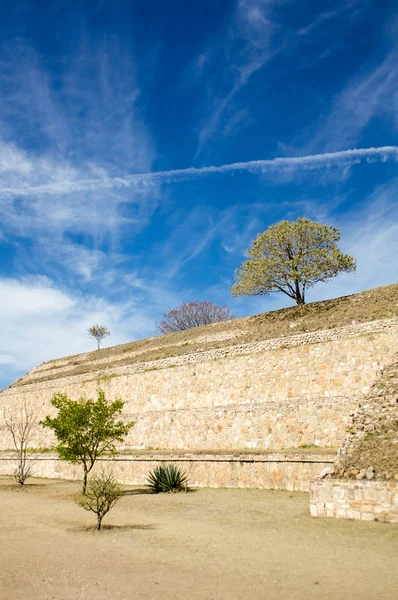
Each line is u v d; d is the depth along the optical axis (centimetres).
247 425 2612
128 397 3594
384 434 1680
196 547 1225
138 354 4478
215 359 3206
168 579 972
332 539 1242
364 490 1427
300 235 4097
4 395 4844
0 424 4700
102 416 2458
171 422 3006
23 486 2822
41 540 1366
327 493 1494
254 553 1148
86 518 1719
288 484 2039
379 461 1530
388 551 1108
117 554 1180
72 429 2392
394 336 2502
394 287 3556
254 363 2978
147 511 1809
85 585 950
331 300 3819
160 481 2309
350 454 1639
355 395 2416
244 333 3850
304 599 839
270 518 1541
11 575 1023
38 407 4334
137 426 3189
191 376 3262
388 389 1959
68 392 4116
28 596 897
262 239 4219
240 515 1620
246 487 2170
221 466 2284
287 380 2797
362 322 2972
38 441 4053
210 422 2792
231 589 904
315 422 2348
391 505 1367
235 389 3003
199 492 2183
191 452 2464
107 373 3934
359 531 1295
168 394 3344
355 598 834
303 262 4116
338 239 4119
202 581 953
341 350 2645
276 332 3525
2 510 1984
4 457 3766
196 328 4675
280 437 2455
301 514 1555
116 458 2798
